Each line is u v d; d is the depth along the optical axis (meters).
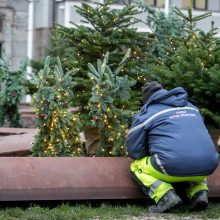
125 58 7.50
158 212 5.88
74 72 7.53
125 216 5.79
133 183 6.10
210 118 7.50
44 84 7.05
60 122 7.02
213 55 7.70
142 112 5.99
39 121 7.03
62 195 5.90
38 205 6.02
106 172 6.13
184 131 5.79
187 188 6.02
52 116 6.97
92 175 6.06
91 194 5.98
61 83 7.12
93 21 8.88
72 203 6.16
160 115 5.88
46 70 7.07
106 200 6.23
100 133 7.20
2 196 5.77
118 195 6.05
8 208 5.91
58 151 7.05
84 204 6.16
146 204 6.29
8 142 9.51
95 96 6.98
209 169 5.76
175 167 5.66
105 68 7.06
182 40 8.88
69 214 5.70
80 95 8.36
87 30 8.89
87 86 8.28
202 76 7.46
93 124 7.12
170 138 5.75
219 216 5.87
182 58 7.70
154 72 8.26
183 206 6.13
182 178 5.77
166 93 5.99
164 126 5.82
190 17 9.35
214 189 6.30
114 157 6.52
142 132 5.90
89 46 8.66
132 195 6.09
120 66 7.50
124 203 6.28
